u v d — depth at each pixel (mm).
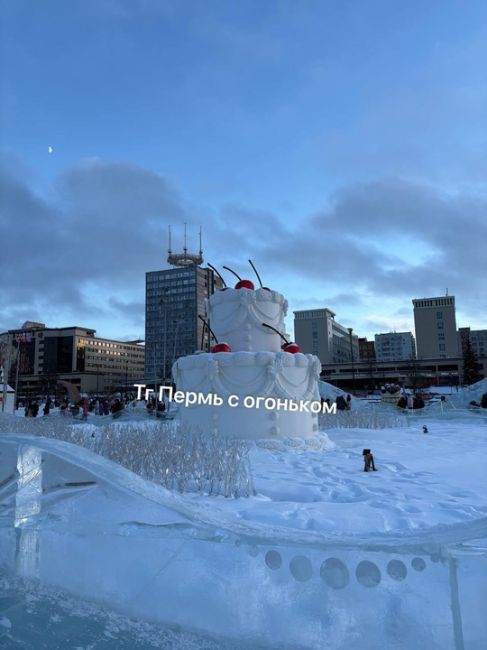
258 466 9844
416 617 2822
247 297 14438
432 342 114688
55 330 158500
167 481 7586
